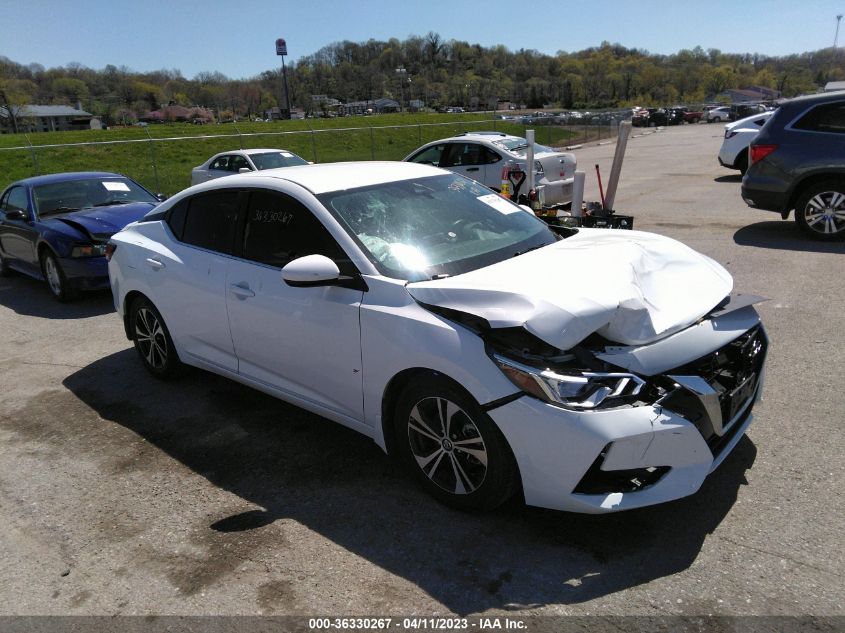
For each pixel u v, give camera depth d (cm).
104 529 313
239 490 339
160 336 479
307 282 312
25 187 821
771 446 343
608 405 255
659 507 298
